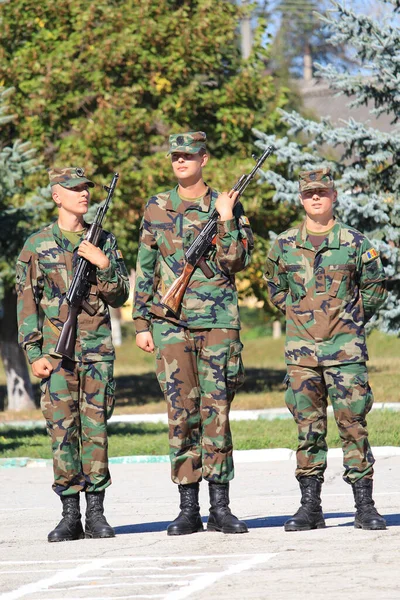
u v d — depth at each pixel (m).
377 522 16.88
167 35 57.09
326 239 17.14
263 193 57.34
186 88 56.94
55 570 14.98
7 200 49.50
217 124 58.66
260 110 60.78
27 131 56.34
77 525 17.52
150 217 17.58
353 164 42.62
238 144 59.16
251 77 58.62
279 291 17.75
